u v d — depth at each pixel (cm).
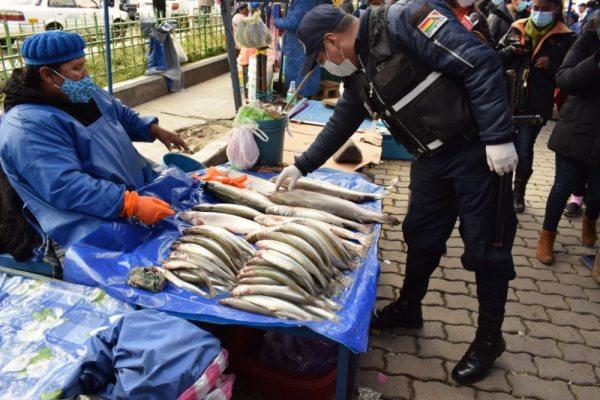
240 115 363
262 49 588
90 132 255
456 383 254
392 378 256
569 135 330
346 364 200
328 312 203
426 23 194
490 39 221
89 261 226
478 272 240
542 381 258
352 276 235
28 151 227
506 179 216
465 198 226
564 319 308
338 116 267
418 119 214
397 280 344
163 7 814
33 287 219
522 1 521
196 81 788
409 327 292
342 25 220
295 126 539
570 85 316
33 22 973
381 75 209
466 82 196
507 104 196
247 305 204
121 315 203
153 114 593
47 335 195
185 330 177
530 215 455
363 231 281
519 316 310
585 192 447
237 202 305
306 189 323
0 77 541
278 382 227
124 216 244
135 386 158
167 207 249
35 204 241
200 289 219
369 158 443
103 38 676
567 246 398
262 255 221
